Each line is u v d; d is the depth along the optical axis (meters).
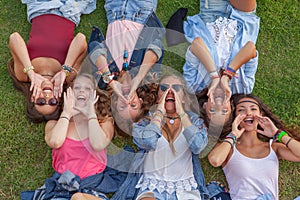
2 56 4.01
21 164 3.81
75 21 3.98
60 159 3.67
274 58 4.09
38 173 3.80
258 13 4.14
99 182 3.65
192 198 3.56
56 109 3.73
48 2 3.90
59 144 3.59
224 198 3.71
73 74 3.80
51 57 3.77
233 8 3.97
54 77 3.73
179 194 3.56
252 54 3.78
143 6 3.91
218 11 4.00
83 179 3.60
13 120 3.88
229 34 3.91
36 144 3.85
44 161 3.83
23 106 3.90
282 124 3.91
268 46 4.10
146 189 3.56
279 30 4.12
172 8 4.12
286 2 4.13
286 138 3.70
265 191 3.66
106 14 4.07
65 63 3.75
